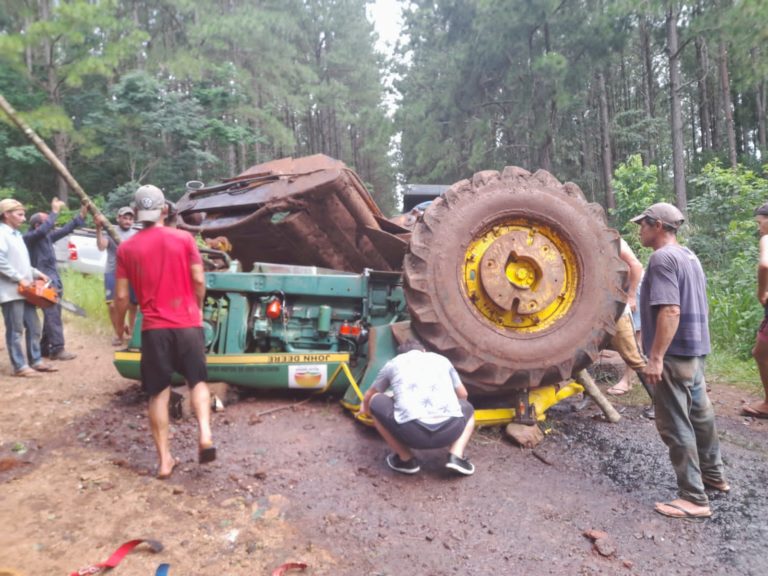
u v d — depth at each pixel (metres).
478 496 3.56
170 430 4.31
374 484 3.62
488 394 4.48
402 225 6.38
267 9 31.92
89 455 3.95
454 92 25.34
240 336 4.87
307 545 2.99
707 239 10.69
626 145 29.28
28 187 20.56
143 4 24.16
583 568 2.92
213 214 5.75
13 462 3.79
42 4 17.50
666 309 3.38
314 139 41.88
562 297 4.57
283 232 5.22
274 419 4.53
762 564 2.97
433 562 2.92
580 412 5.21
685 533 3.25
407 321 4.64
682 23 20.75
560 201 4.48
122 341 4.20
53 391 5.30
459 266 4.29
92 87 21.00
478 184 4.39
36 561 2.79
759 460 4.31
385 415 3.64
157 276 3.54
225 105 20.66
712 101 32.25
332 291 4.92
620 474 3.96
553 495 3.63
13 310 5.66
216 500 3.38
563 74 20.02
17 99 17.70
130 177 20.59
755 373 6.52
